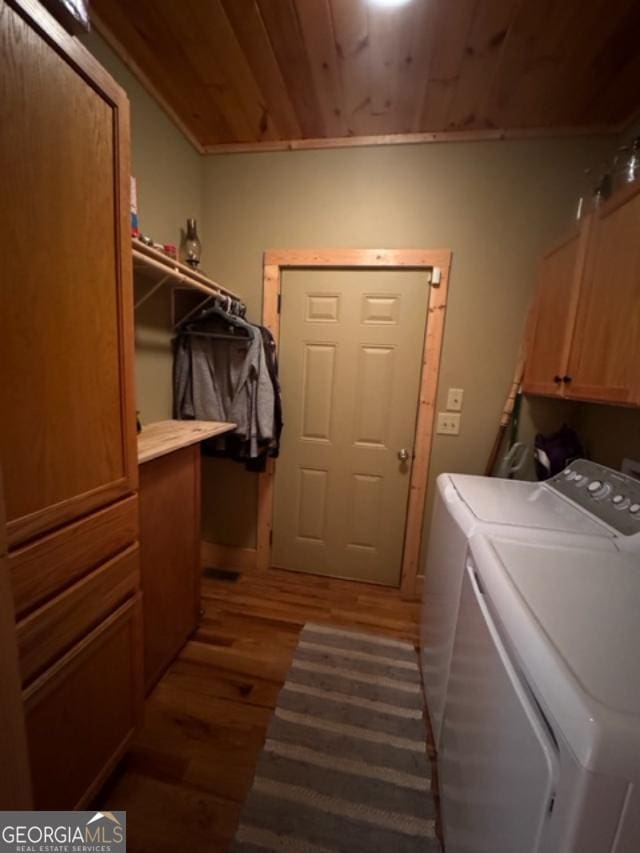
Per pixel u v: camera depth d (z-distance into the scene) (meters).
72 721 0.87
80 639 0.87
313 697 1.44
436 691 1.27
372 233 1.95
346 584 2.24
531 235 1.82
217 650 1.66
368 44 1.32
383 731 1.31
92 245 0.82
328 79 1.50
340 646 1.72
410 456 2.11
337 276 2.03
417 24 1.23
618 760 0.43
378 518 2.20
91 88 0.77
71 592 0.83
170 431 1.59
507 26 1.22
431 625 1.44
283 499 2.29
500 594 0.75
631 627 0.64
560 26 1.21
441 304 1.93
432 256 1.90
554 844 0.47
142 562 1.30
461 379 1.98
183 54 1.41
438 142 1.83
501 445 1.99
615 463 1.55
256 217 2.04
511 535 1.03
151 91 1.57
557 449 1.75
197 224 2.05
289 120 1.78
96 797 1.07
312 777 1.15
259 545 2.34
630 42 1.26
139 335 1.67
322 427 2.18
